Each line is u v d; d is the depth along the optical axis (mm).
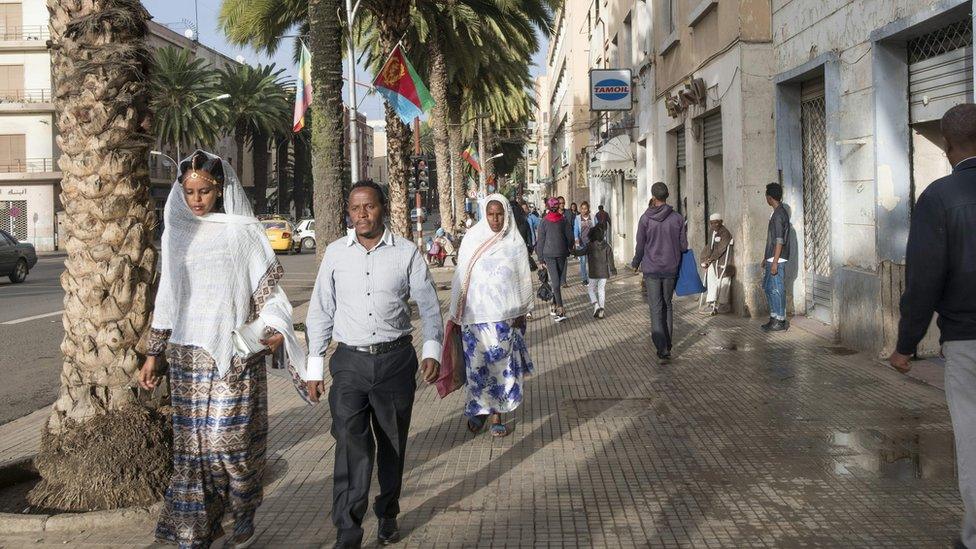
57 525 4660
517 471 5586
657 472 5457
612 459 5781
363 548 4363
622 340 11039
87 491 4934
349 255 4316
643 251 9391
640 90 22297
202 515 4047
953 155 3734
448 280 21484
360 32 24984
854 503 4773
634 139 23703
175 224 4129
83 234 5191
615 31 26719
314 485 5426
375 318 4219
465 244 6617
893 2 8367
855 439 6035
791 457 5668
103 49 5203
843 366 8586
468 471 5625
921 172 8727
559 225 13078
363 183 4340
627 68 24219
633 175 24625
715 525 4516
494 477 5477
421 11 22859
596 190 35281
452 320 6250
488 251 6523
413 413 7289
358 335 4223
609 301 16062
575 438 6348
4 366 10516
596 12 32906
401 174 22734
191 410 4066
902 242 8766
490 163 46219
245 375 4117
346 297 4277
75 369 5188
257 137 59219
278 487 5395
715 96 13945
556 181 67500
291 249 41469
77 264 5203
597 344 10797
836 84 9844
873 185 8891
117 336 5137
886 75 8680
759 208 12391
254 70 55656
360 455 4191
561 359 9805
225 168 4250
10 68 54781
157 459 5086
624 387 8102
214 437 4051
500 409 6434
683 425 6602
